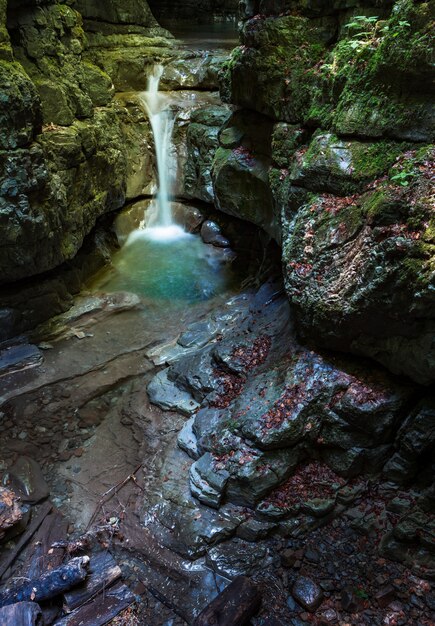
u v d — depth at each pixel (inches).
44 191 282.2
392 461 209.0
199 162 390.0
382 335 203.3
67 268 338.6
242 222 385.1
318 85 239.8
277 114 266.2
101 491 230.1
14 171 259.8
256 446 217.6
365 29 220.2
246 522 207.9
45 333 314.0
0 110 247.1
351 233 210.7
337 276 212.1
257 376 246.4
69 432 258.5
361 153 213.9
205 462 223.9
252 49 266.2
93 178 342.3
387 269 185.9
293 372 230.5
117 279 367.6
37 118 271.3
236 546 204.2
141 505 222.7
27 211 270.5
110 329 326.0
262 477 210.1
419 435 199.8
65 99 310.7
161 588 193.3
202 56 441.4
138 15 453.7
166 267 380.5
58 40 314.5
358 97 214.2
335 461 215.3
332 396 215.6
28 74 292.7
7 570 198.4
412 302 181.5
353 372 219.1
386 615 176.6
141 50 429.4
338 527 204.8
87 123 332.8
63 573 188.2
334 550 197.3
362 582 186.4
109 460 245.1
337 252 214.1
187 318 334.0
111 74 411.5
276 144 266.1
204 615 174.1
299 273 225.1
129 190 402.3
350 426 210.8
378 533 199.5
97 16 405.7
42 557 202.4
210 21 700.7
